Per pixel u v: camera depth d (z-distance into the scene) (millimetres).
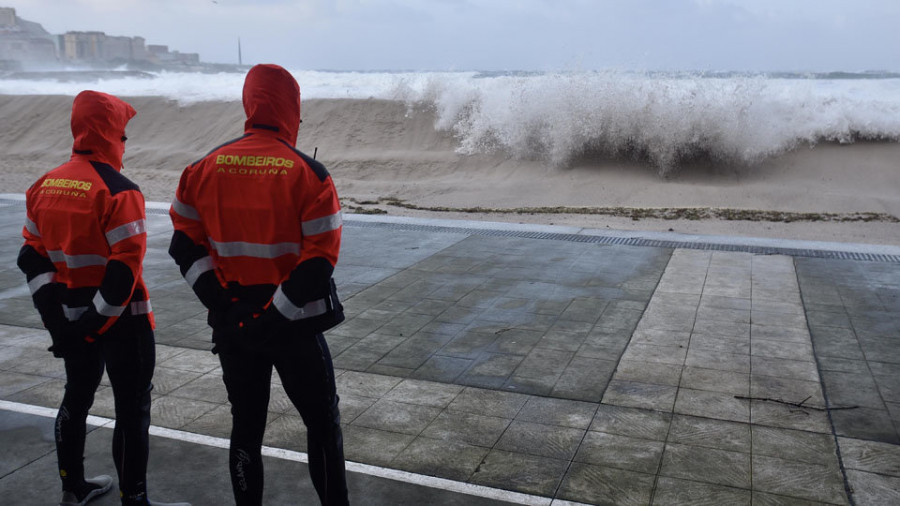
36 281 2588
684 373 4223
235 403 2318
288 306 2094
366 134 21875
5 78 64250
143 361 2639
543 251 7520
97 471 3131
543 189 17109
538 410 3734
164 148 22141
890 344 4688
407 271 6672
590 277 6445
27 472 3105
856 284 6160
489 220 10570
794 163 18297
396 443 3373
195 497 2914
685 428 3516
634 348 4648
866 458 3207
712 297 5801
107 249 2553
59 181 2525
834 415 3652
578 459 3215
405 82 24125
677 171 18359
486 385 4066
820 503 2846
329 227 2156
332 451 2375
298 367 2244
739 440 3387
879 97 21312
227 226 2191
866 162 17875
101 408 3758
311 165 2184
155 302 5684
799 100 19922
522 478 3051
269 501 2865
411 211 11703
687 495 2906
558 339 4832
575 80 19859
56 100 26312
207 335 4930
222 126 23234
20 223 8836
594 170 18672
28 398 3881
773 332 4941
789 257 7199
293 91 2283
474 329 5043
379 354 4559
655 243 7918
